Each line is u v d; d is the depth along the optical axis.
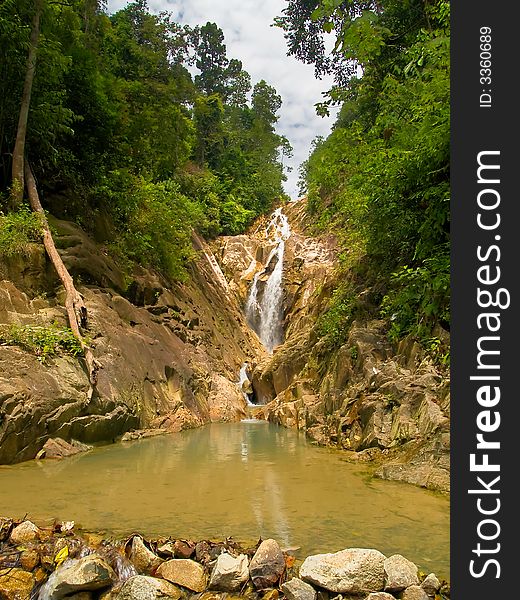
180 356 14.30
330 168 16.03
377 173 9.12
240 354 21.38
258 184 39.94
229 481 6.11
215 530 4.25
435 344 8.07
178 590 3.36
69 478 6.23
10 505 4.96
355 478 6.30
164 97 21.77
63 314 10.12
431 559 3.66
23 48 12.03
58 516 4.60
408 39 12.02
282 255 28.86
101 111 15.77
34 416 7.45
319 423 10.39
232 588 3.37
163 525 4.37
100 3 21.50
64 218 13.77
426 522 4.50
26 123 12.04
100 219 15.05
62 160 14.40
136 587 3.29
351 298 13.18
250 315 27.70
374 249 11.94
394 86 9.27
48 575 3.61
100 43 19.78
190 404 12.95
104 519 4.52
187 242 21.69
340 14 4.18
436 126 5.39
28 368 8.01
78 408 8.47
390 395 8.20
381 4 12.62
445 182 5.41
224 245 31.22
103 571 3.45
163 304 16.31
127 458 7.66
